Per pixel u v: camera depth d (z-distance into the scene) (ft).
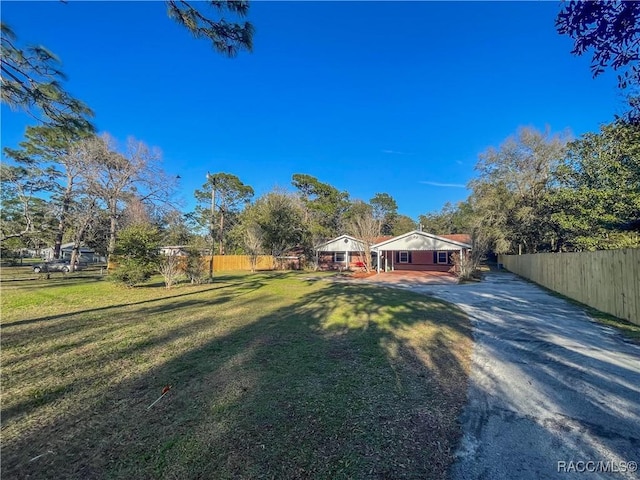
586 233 54.44
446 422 9.06
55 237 81.56
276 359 14.39
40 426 8.89
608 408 9.93
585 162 52.75
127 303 31.04
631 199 40.42
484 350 15.84
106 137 74.64
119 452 7.67
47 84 19.48
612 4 8.04
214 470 6.98
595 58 9.02
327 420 9.08
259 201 101.60
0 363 14.02
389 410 9.70
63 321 22.57
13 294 37.55
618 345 16.63
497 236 88.63
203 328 20.42
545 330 19.93
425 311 26.35
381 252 93.15
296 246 101.71
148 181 81.10
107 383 11.82
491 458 7.48
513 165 91.76
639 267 20.85
